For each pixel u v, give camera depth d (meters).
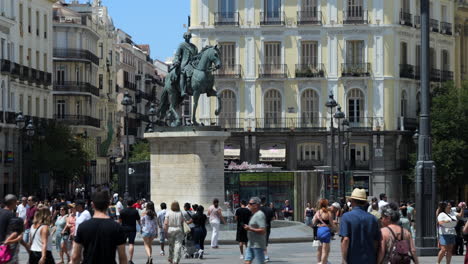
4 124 76.81
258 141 81.75
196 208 32.25
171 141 38.56
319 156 81.56
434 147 77.75
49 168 77.75
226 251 33.75
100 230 14.22
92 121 105.25
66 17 102.62
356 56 82.25
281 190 56.59
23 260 32.56
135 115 142.25
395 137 81.75
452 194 82.12
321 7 82.31
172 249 28.55
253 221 23.22
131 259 28.75
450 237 26.83
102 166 114.31
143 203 45.75
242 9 82.44
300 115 81.88
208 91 38.81
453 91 79.75
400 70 82.56
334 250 35.72
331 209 26.12
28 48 85.75
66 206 32.44
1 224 20.12
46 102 91.00
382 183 81.12
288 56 82.25
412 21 84.56
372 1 82.19
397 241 17.58
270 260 30.16
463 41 94.12
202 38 82.56
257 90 82.06
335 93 81.88
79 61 102.69
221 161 38.66
